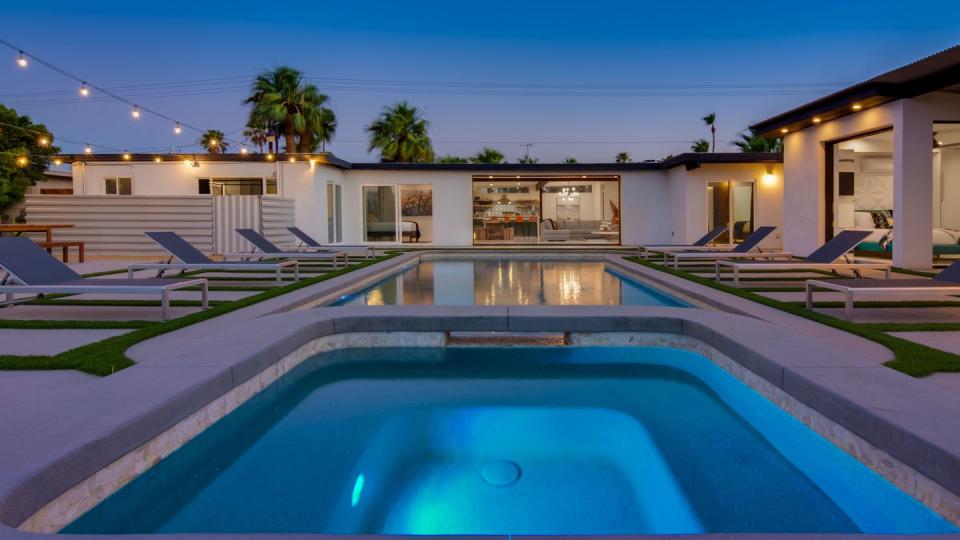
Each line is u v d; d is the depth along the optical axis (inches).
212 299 246.1
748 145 1099.9
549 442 108.2
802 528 77.1
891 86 335.3
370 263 410.9
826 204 430.3
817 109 396.2
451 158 1248.2
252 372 129.1
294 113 871.1
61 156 561.3
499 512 82.2
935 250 378.3
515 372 156.3
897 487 81.7
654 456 102.1
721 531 76.9
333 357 171.0
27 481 67.8
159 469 94.3
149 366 119.7
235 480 92.5
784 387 115.3
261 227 488.1
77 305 228.1
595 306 193.2
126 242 482.3
